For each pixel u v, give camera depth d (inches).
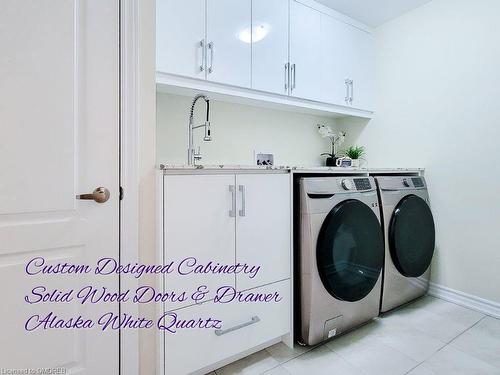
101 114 43.7
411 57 87.9
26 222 38.8
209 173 46.2
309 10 81.6
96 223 43.5
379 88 97.3
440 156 81.2
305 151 101.4
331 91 87.2
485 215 72.3
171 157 72.7
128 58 45.2
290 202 56.2
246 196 50.3
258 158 88.8
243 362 53.3
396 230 68.8
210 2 63.6
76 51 41.8
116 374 45.6
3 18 36.9
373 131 99.7
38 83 39.1
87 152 42.8
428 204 81.4
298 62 79.2
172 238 43.0
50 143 40.0
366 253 62.1
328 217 56.8
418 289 77.2
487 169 71.8
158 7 57.0
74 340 42.4
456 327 65.1
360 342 59.5
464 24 75.4
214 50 64.1
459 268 77.3
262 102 79.8
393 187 71.1
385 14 90.2
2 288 37.6
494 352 55.6
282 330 55.7
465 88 75.5
